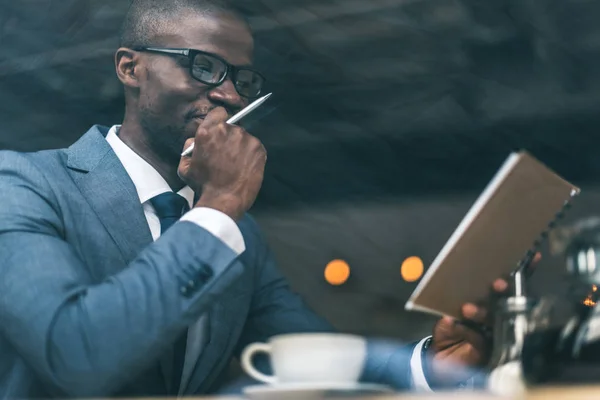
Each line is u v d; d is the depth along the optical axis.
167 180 1.51
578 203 4.52
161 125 1.52
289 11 3.91
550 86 4.14
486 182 4.97
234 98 1.54
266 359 1.41
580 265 1.08
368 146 4.81
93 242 1.36
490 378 0.97
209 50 1.53
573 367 0.92
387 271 5.39
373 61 4.20
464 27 3.96
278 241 5.48
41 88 4.31
